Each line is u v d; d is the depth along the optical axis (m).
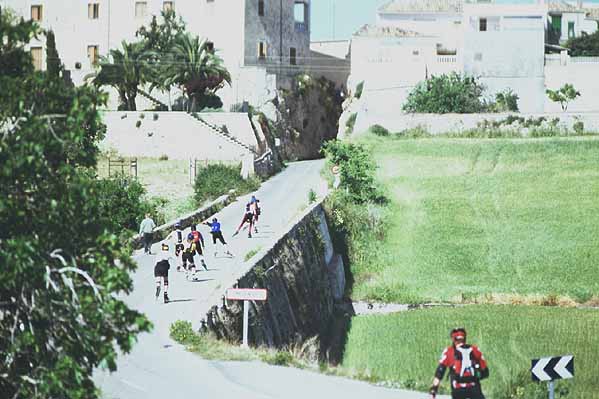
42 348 65.44
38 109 66.06
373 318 150.25
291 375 83.06
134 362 84.50
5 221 64.62
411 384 82.56
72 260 64.81
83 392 62.59
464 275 176.25
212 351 88.56
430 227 195.38
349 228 186.38
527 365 118.81
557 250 186.38
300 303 132.00
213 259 133.75
